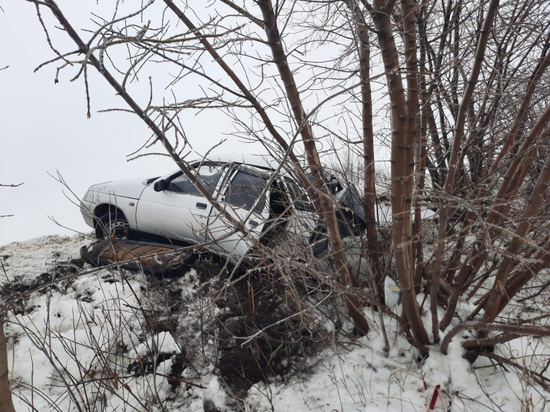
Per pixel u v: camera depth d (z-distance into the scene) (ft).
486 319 10.22
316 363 11.83
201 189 7.86
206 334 13.34
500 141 13.10
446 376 10.43
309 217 12.02
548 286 12.37
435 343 11.16
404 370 10.84
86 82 5.20
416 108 9.58
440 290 12.73
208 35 6.44
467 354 10.78
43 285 7.84
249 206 15.17
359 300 11.54
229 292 14.84
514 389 9.91
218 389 11.50
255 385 11.57
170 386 11.72
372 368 11.30
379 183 13.79
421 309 12.07
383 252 12.45
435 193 9.15
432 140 15.70
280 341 12.26
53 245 20.80
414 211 11.06
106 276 15.93
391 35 9.11
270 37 9.67
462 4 14.66
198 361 12.52
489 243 7.18
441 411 9.68
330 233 11.16
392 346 11.58
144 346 12.75
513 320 11.43
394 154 9.53
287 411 10.61
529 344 10.41
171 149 7.18
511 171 10.39
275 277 13.52
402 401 10.09
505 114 13.84
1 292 14.74
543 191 9.06
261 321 13.52
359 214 13.11
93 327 13.39
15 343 12.89
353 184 12.62
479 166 14.11
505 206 10.71
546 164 8.90
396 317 10.99
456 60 11.80
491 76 12.81
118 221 18.03
